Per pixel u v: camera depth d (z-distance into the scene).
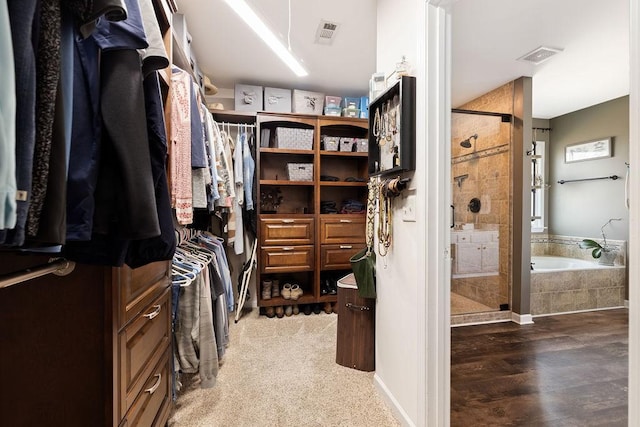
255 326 2.77
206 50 2.47
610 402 1.65
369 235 1.87
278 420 1.49
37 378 0.85
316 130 3.11
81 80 0.67
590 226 3.68
